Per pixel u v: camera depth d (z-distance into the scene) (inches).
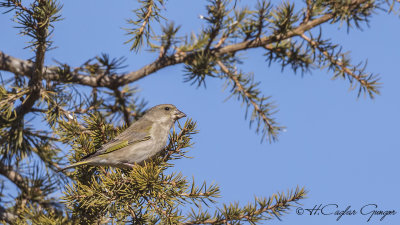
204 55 424.5
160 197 366.3
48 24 363.6
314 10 406.6
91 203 359.6
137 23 403.9
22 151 390.6
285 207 350.3
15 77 419.2
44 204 376.8
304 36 420.2
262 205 349.4
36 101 405.4
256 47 427.5
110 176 392.8
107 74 449.7
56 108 415.5
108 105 487.5
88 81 444.1
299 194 348.5
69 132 414.0
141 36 403.9
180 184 370.0
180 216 359.6
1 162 383.9
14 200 372.8
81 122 440.1
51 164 408.2
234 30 422.9
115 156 457.4
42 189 379.2
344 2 395.5
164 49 429.1
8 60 406.9
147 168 377.7
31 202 375.6
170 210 366.6
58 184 389.1
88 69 446.9
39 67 382.6
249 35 423.5
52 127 411.8
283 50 439.5
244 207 352.8
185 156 430.6
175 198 364.2
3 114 387.9
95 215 376.2
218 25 410.0
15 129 385.4
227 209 353.1
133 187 374.9
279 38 418.0
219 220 353.4
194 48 425.7
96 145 440.5
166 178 376.5
